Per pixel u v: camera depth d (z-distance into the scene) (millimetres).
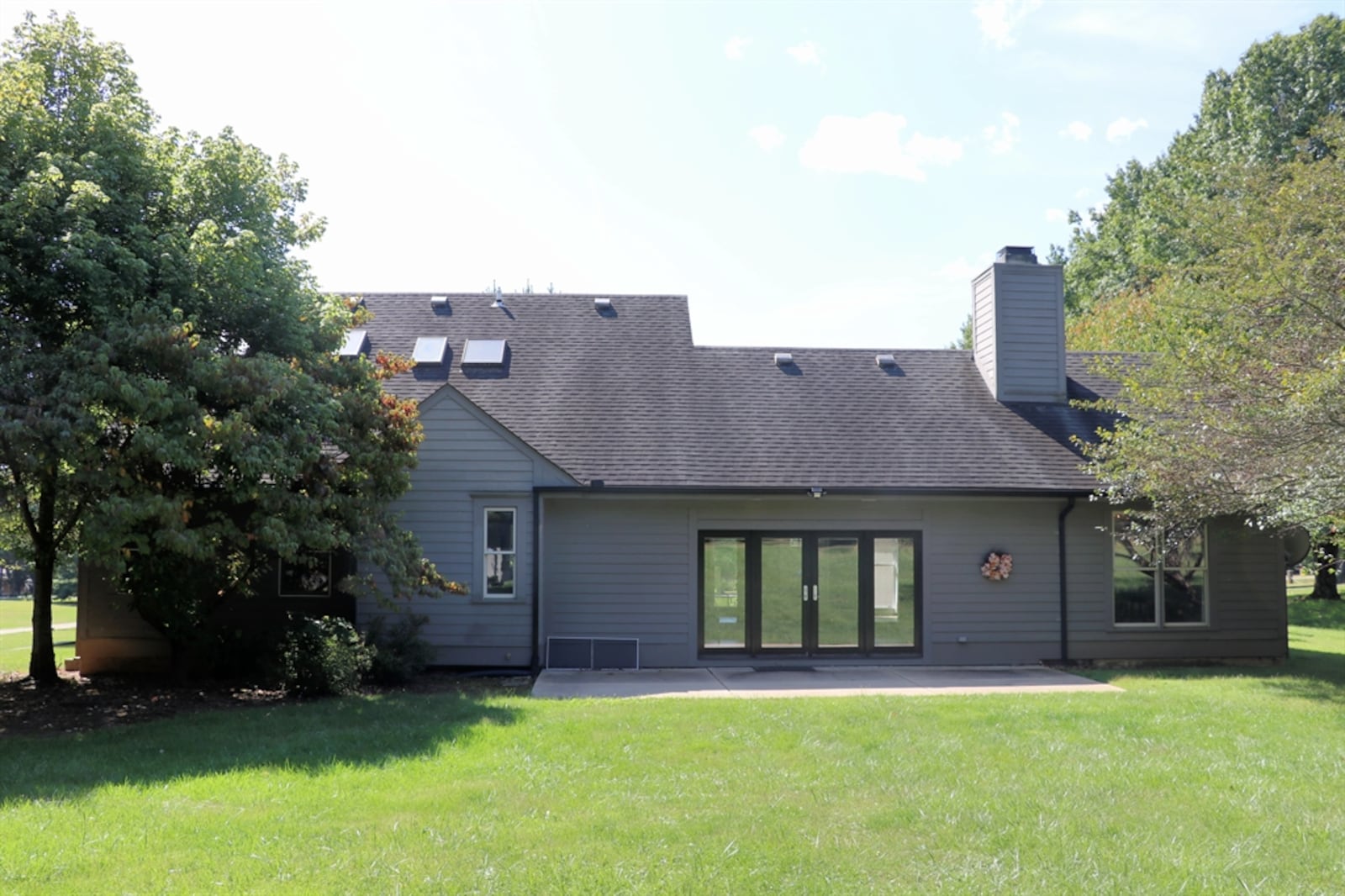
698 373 18984
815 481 16078
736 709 11539
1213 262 17406
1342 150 16484
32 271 10930
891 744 9602
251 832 6609
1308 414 12312
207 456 10836
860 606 16578
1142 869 6082
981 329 19844
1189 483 13797
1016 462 17000
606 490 15672
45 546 13719
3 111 10414
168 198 12273
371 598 15500
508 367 18641
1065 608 16750
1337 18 31547
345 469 13312
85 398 9781
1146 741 9789
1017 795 7715
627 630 16094
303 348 13055
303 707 11922
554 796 7605
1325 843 6590
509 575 15789
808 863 6141
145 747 9602
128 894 5523
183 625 13875
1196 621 17109
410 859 6125
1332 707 11859
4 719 11758
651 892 5652
